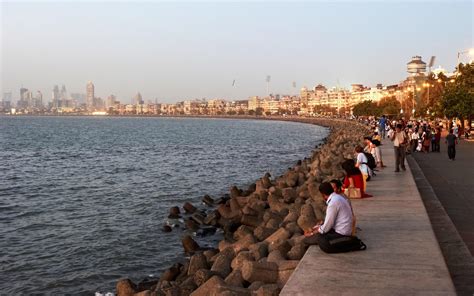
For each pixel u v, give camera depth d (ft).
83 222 70.95
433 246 31.53
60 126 544.62
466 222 41.06
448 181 65.16
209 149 212.43
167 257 53.72
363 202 47.21
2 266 51.49
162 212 77.10
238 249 41.27
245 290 27.63
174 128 482.28
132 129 456.45
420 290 23.88
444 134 199.62
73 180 115.96
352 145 130.31
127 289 40.24
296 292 23.99
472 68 180.14
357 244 30.37
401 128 70.74
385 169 73.72
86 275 48.67
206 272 34.96
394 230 36.01
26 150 211.82
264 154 188.44
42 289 45.42
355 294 23.57
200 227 65.92
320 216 45.73
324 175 81.35
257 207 66.54
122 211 78.48
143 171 133.18
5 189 102.73
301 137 311.68
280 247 36.52
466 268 28.48
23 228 67.82
